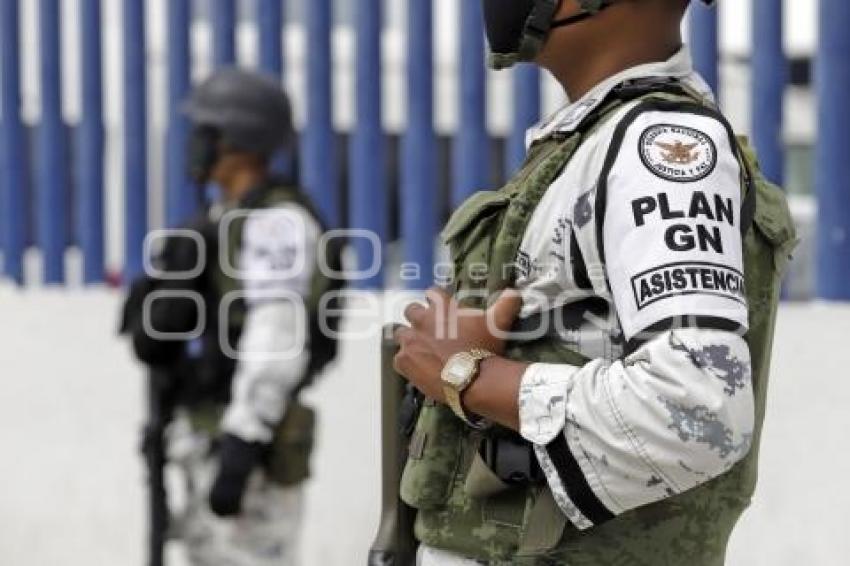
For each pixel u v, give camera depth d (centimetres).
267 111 988
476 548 546
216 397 966
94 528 1327
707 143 499
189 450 980
